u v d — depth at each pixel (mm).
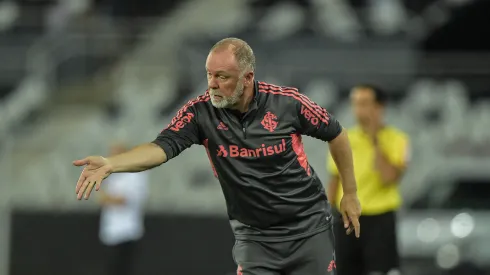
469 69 39250
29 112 41469
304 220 16234
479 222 35688
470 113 38188
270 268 16312
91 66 42312
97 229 38250
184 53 41469
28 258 38250
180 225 37719
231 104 15156
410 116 38281
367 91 25047
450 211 36531
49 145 39875
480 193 37031
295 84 39375
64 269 38125
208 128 15547
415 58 39875
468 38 42312
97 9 46594
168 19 44000
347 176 16797
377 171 24781
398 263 25078
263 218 16047
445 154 37531
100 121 40406
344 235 25141
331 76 39312
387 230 24922
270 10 44719
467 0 42688
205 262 37500
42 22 44812
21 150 39781
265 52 40250
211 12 44844
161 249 37656
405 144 25328
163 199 37938
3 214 38500
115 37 42531
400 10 44906
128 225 33500
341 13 43438
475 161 37375
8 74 42219
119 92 41156
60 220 38438
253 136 15477
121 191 33281
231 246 37531
